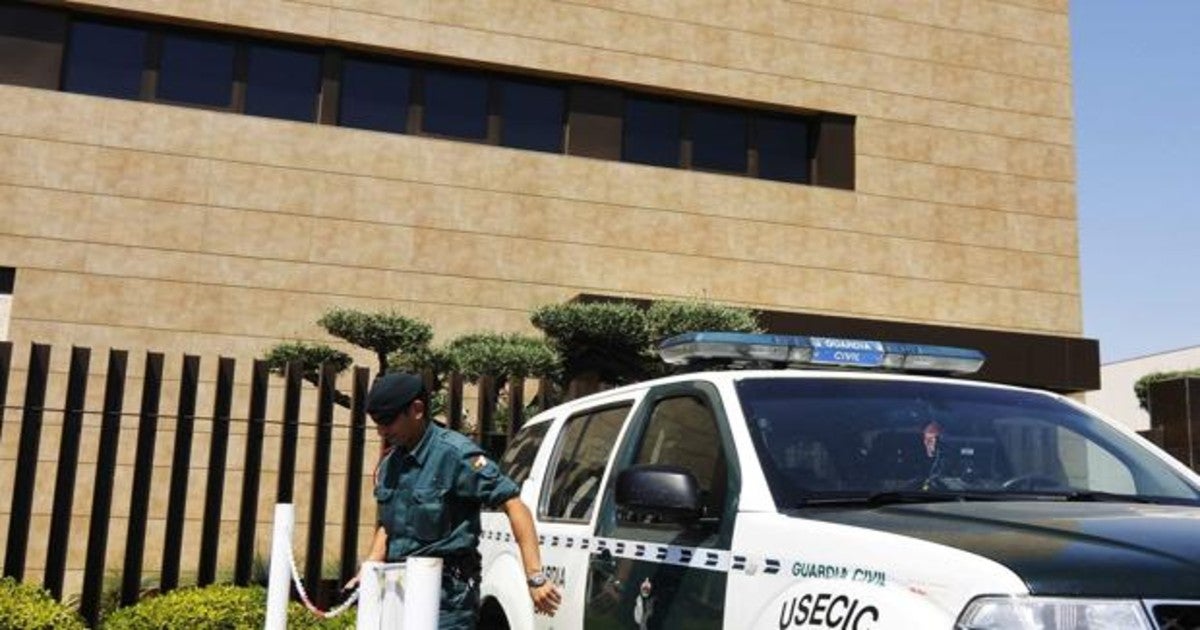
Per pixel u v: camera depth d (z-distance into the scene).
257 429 9.65
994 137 22.14
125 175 17.55
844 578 3.02
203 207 17.80
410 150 18.89
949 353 4.95
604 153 20.02
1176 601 2.60
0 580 7.79
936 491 3.71
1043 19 22.98
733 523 3.58
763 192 20.55
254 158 18.16
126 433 16.55
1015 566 2.68
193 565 15.95
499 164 19.30
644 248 19.73
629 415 4.72
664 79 20.42
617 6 20.41
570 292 19.25
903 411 4.10
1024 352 20.52
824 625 2.98
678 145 20.78
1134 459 4.25
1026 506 3.43
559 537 4.84
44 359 9.21
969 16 22.47
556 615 4.66
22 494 9.00
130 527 9.25
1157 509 3.51
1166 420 12.30
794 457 3.73
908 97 21.75
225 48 18.67
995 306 21.50
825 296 20.53
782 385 4.10
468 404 17.17
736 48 20.92
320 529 9.64
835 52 21.47
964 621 2.64
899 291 20.97
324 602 9.55
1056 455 4.15
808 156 21.50
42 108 17.36
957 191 21.69
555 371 13.17
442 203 18.89
